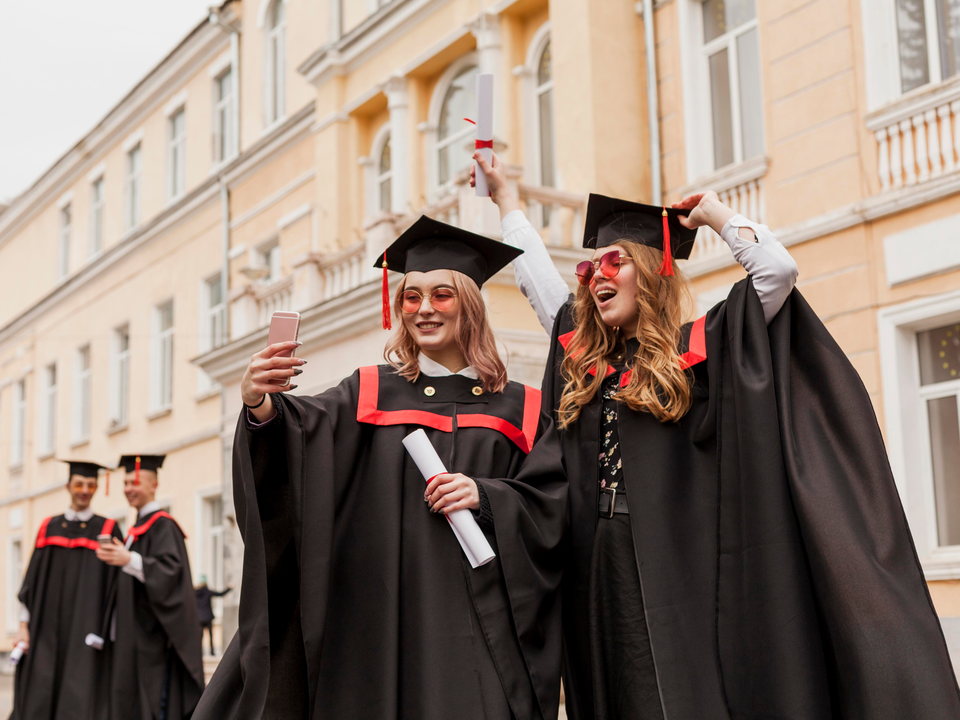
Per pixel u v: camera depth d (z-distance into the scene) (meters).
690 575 2.79
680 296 3.17
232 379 11.78
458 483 2.76
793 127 8.69
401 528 2.84
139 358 18.66
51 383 22.56
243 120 16.62
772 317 2.89
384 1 13.62
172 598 6.71
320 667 2.75
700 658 2.69
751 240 2.92
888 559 2.60
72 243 22.16
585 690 2.98
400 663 2.73
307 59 14.16
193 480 16.36
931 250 7.56
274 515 2.76
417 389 3.04
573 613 3.01
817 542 2.59
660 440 2.92
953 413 7.59
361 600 2.79
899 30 8.12
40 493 21.81
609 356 3.16
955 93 7.43
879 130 8.02
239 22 16.83
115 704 6.71
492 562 2.80
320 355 9.78
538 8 11.18
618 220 3.23
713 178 9.27
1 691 15.59
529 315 8.58
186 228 17.69
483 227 8.50
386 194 13.49
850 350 8.06
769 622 2.60
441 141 12.53
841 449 2.75
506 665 2.74
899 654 2.47
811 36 8.59
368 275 9.90
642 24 10.20
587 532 3.00
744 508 2.71
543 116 11.20
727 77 9.62
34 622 7.35
